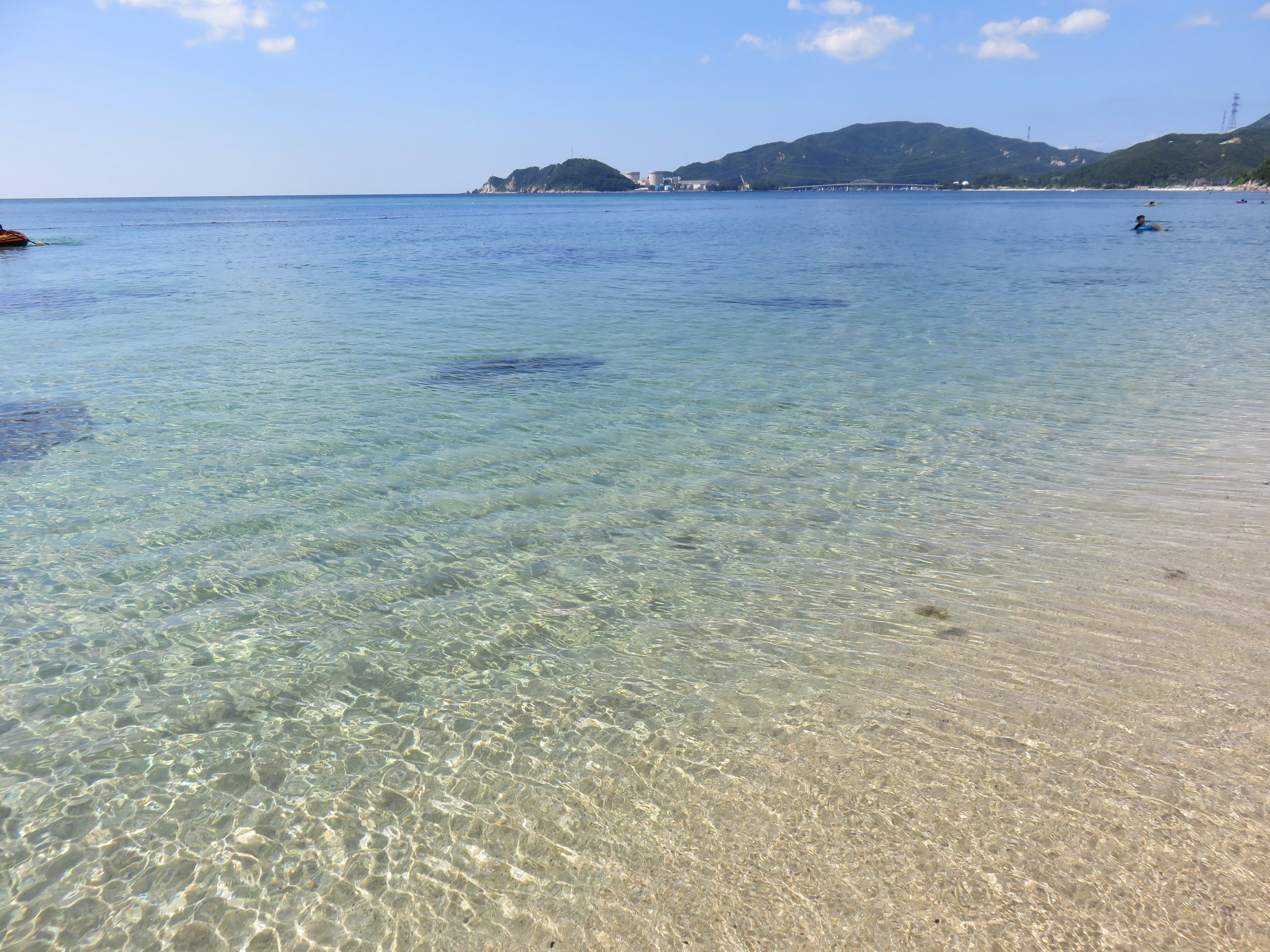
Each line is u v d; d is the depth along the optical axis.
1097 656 4.55
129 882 3.14
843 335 15.57
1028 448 8.52
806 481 7.60
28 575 5.72
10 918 2.97
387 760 3.81
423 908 2.96
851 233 53.12
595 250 40.94
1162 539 6.13
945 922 2.83
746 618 5.07
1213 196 178.75
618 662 4.61
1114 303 19.53
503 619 5.12
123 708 4.26
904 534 6.36
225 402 10.53
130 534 6.42
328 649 4.80
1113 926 2.80
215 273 28.92
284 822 3.43
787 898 2.94
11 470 7.89
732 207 135.62
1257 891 2.94
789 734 3.90
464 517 6.75
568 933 2.82
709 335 15.77
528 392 11.12
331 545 6.21
